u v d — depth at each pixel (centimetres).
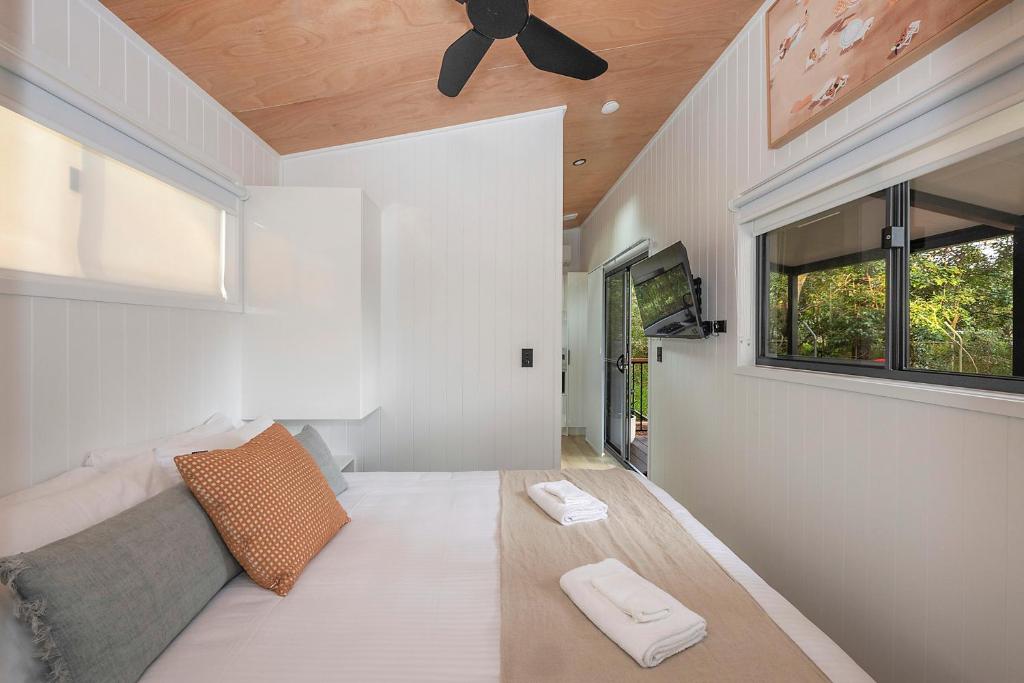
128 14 152
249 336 235
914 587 132
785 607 112
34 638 77
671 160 308
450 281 279
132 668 87
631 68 243
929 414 127
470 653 98
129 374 161
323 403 237
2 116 120
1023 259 112
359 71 204
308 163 276
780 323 212
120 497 123
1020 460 106
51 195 133
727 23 214
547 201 279
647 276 310
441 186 278
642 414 539
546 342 281
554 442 282
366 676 91
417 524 162
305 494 144
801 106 176
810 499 177
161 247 179
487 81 235
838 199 167
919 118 133
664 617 101
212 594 114
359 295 237
